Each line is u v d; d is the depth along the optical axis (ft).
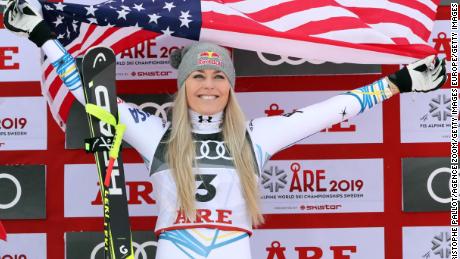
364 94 23.26
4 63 26.68
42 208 26.76
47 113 26.86
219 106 22.44
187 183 21.52
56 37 23.45
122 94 26.63
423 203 26.55
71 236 26.61
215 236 21.49
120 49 25.03
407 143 26.66
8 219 26.68
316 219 26.61
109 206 20.93
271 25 23.48
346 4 24.18
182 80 22.58
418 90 23.31
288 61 26.66
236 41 23.49
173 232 21.66
